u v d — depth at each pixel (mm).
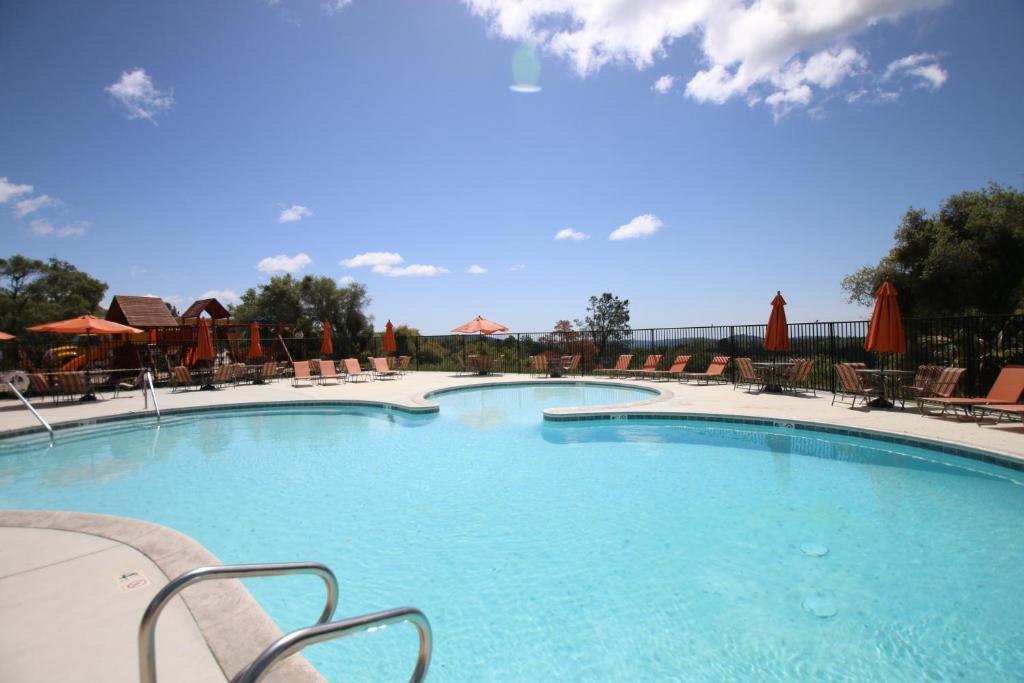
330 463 7375
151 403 12211
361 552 4430
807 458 7293
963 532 4582
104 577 3125
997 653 2916
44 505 5703
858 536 4555
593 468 6957
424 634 1699
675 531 4766
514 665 2916
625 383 15453
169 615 2643
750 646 3043
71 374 12383
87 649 2391
